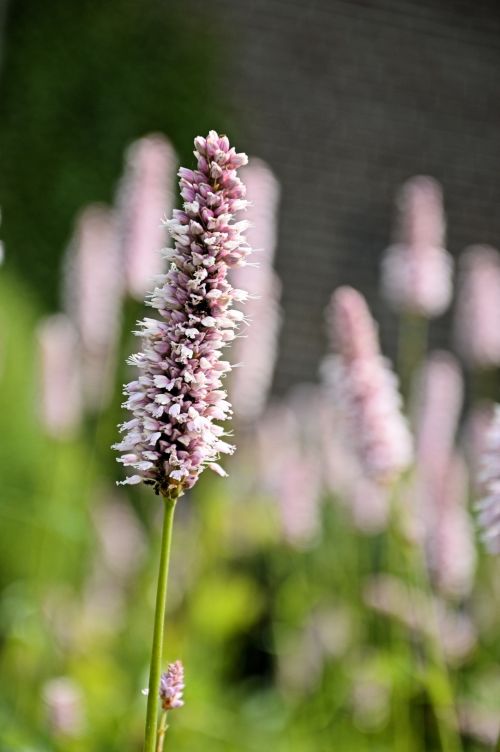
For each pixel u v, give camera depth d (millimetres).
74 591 8406
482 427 9391
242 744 6934
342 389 5691
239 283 8086
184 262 3035
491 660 7957
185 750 6727
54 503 8031
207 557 8602
